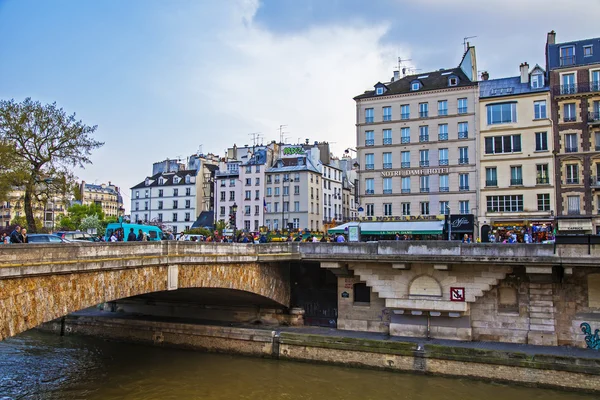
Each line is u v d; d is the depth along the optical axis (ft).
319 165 265.95
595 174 141.18
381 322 94.02
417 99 164.76
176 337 97.04
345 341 82.99
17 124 118.52
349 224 147.54
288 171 253.24
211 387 72.90
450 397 68.33
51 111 125.39
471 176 155.53
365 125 170.91
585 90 143.54
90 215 296.10
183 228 294.05
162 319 106.01
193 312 109.81
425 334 89.04
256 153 266.57
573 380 69.87
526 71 155.84
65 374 78.69
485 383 73.51
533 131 149.07
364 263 93.45
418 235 152.15
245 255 86.07
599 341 79.46
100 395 69.00
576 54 148.46
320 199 264.52
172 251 70.08
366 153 170.09
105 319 105.40
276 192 255.29
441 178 159.74
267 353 88.48
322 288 103.30
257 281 91.50
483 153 155.02
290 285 105.09
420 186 161.89
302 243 97.09
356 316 96.12
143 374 79.00
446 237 148.66
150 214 304.71
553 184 145.07
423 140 162.61
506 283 85.87
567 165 144.77
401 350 79.05
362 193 168.96
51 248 51.29
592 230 138.62
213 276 78.95
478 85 157.38
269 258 91.40
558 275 82.12
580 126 143.54
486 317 86.63
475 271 86.02
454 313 86.69
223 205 267.80
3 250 45.96
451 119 159.53
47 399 66.95
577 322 81.20
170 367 82.94
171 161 334.65
